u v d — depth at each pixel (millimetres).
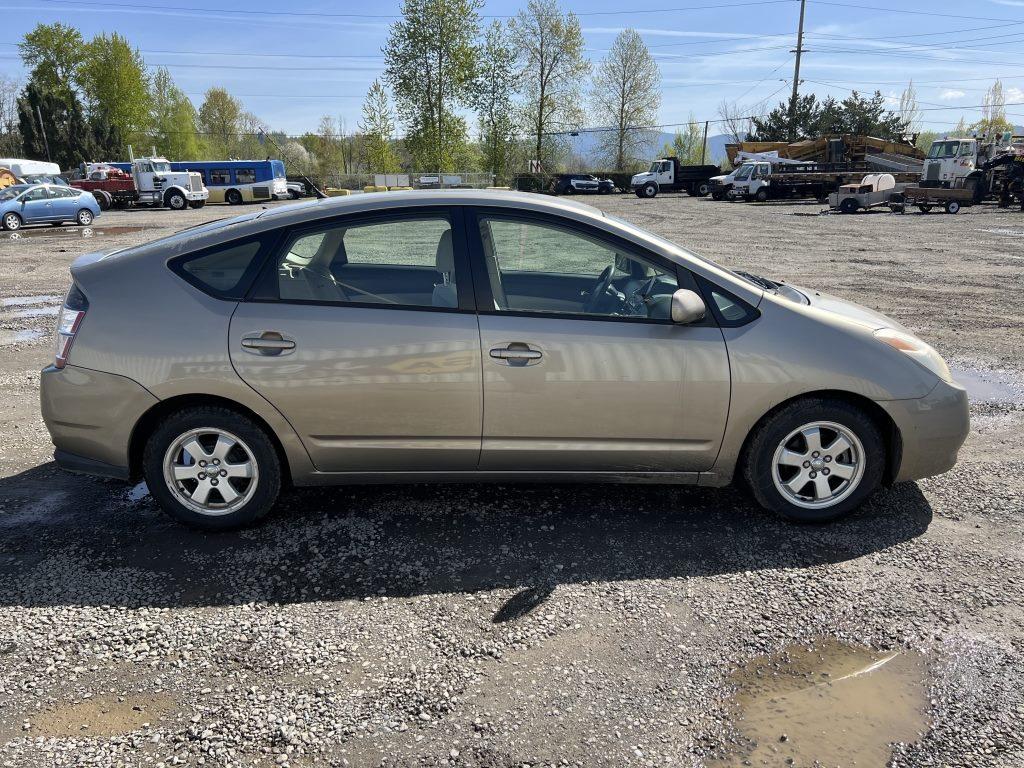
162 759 2111
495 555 3264
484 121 59281
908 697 2385
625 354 3277
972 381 6000
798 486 3486
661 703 2357
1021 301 9469
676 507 3727
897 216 26547
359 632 2719
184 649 2617
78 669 2508
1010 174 29141
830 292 10180
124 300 3307
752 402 3330
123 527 3520
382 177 49094
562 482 3547
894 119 55688
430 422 3328
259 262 3326
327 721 2268
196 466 3391
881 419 3480
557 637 2691
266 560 3221
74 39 67938
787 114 55562
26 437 4738
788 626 2758
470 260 3334
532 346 3260
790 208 32500
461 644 2650
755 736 2215
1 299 9961
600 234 3385
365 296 3320
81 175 37875
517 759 2119
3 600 2910
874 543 3367
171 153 75625
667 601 2918
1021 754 2145
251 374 3238
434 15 52312
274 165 45250
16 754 2127
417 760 2113
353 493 3877
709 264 3439
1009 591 2977
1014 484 3990
